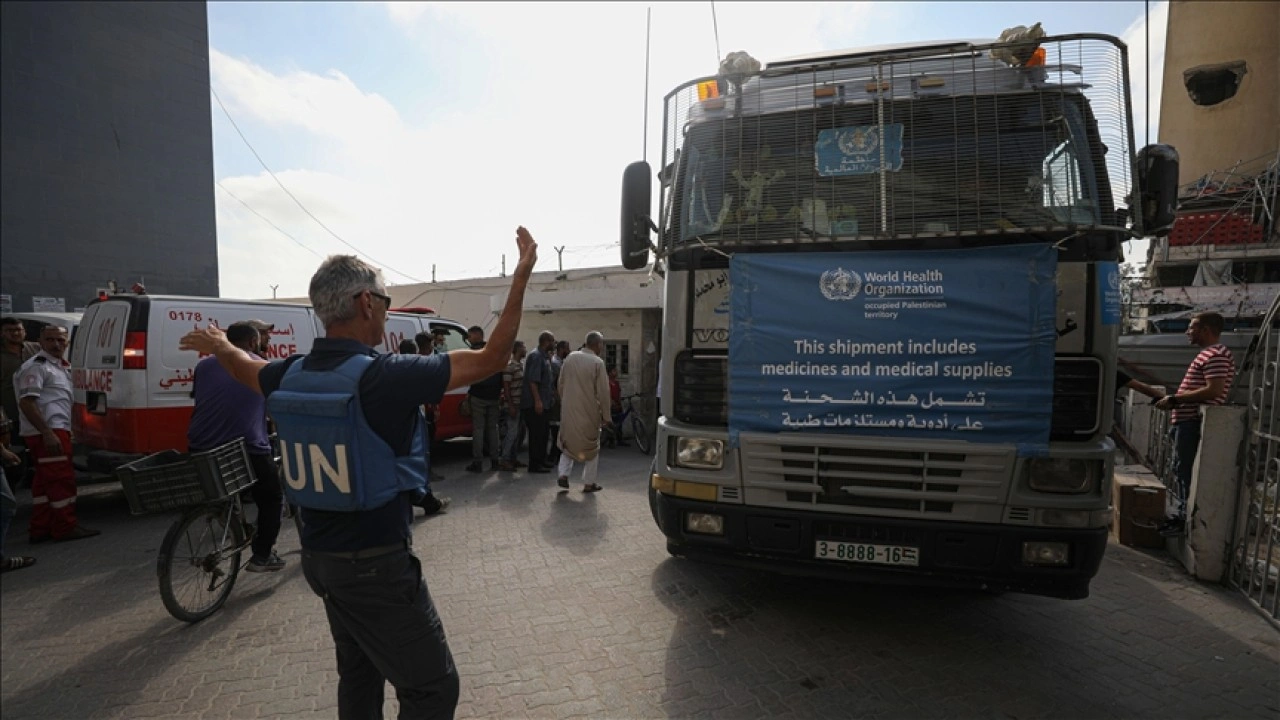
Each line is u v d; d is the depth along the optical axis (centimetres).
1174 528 480
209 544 392
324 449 187
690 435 340
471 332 834
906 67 335
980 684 302
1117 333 297
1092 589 419
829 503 318
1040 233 303
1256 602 389
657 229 387
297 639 357
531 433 826
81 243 589
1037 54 324
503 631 362
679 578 441
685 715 279
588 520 594
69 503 539
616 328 1319
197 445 426
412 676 196
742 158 351
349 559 189
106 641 353
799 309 324
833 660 326
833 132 339
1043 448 292
